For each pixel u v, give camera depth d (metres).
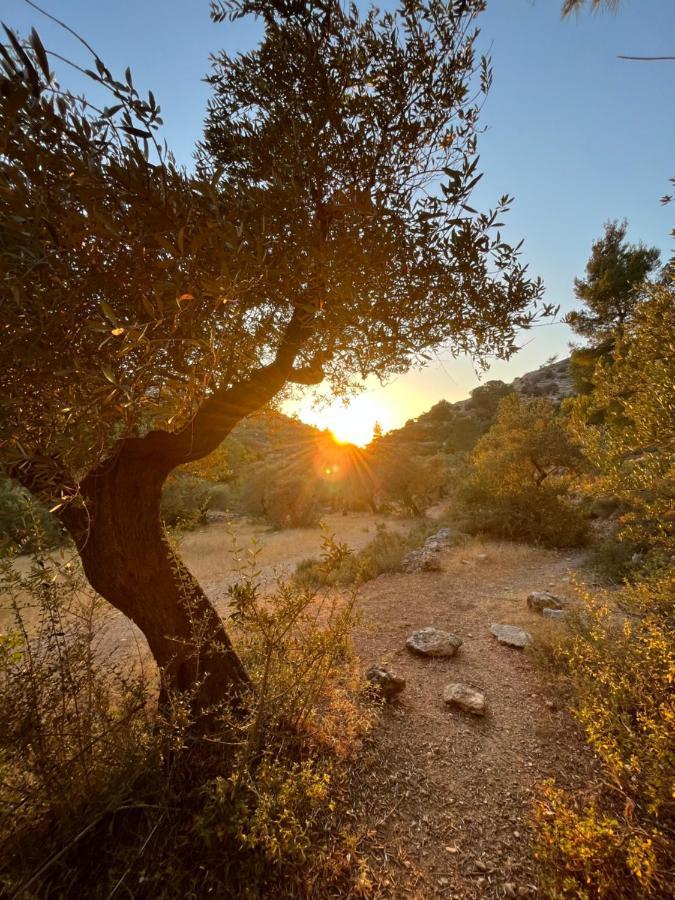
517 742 2.63
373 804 2.11
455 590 6.22
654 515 2.53
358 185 1.94
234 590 1.90
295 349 2.42
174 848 1.66
